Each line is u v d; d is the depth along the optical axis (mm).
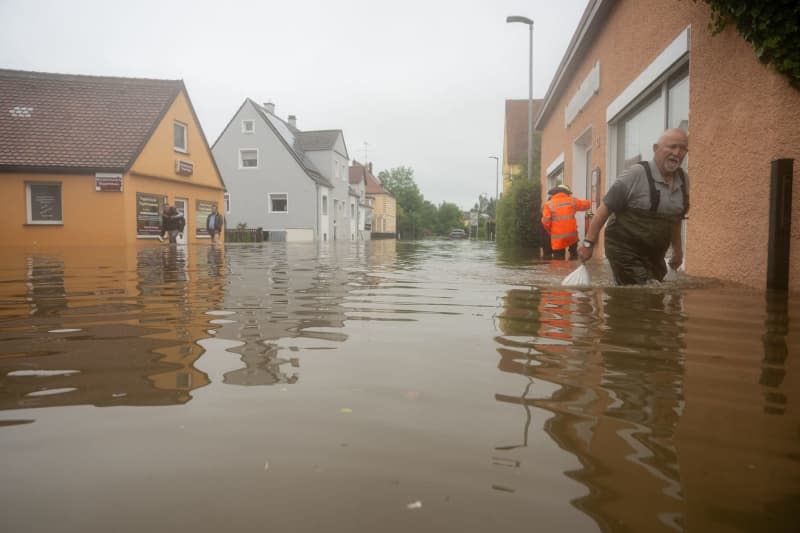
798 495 882
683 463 1007
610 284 4594
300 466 1009
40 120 19969
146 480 960
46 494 913
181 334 2379
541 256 10586
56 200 19094
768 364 1775
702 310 3018
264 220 37812
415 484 933
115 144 19797
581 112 12031
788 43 4031
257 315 2941
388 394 1460
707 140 5312
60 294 4000
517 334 2340
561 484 927
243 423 1245
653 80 7078
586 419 1251
